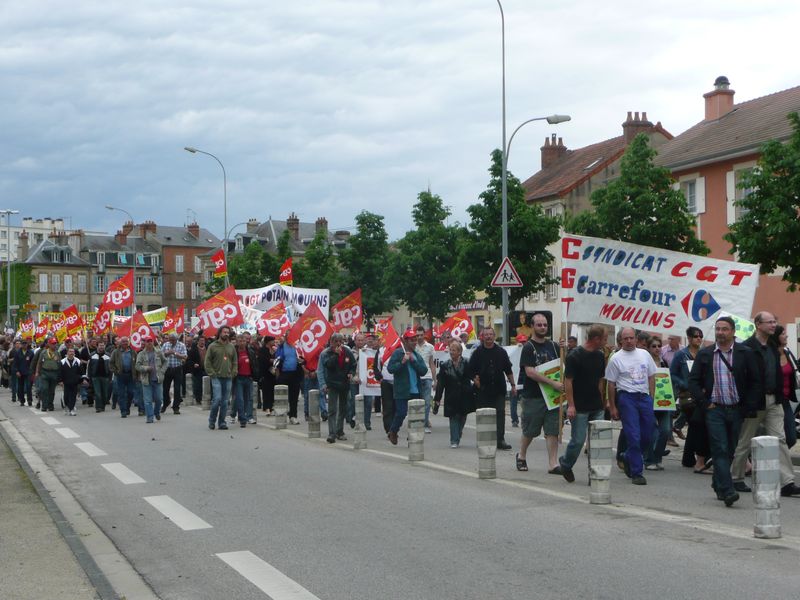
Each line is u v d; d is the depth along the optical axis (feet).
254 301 111.45
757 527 28.32
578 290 50.70
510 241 120.78
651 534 28.86
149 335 89.86
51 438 64.23
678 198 101.30
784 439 37.14
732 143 122.52
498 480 41.45
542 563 25.13
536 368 43.96
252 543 28.76
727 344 35.50
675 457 51.29
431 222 180.14
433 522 31.30
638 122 181.37
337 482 40.91
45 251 378.73
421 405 48.73
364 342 71.82
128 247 393.09
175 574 25.27
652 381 41.55
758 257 69.26
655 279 50.90
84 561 26.14
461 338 97.04
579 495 37.04
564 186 179.83
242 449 54.75
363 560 26.00
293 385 73.05
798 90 129.70
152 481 42.57
